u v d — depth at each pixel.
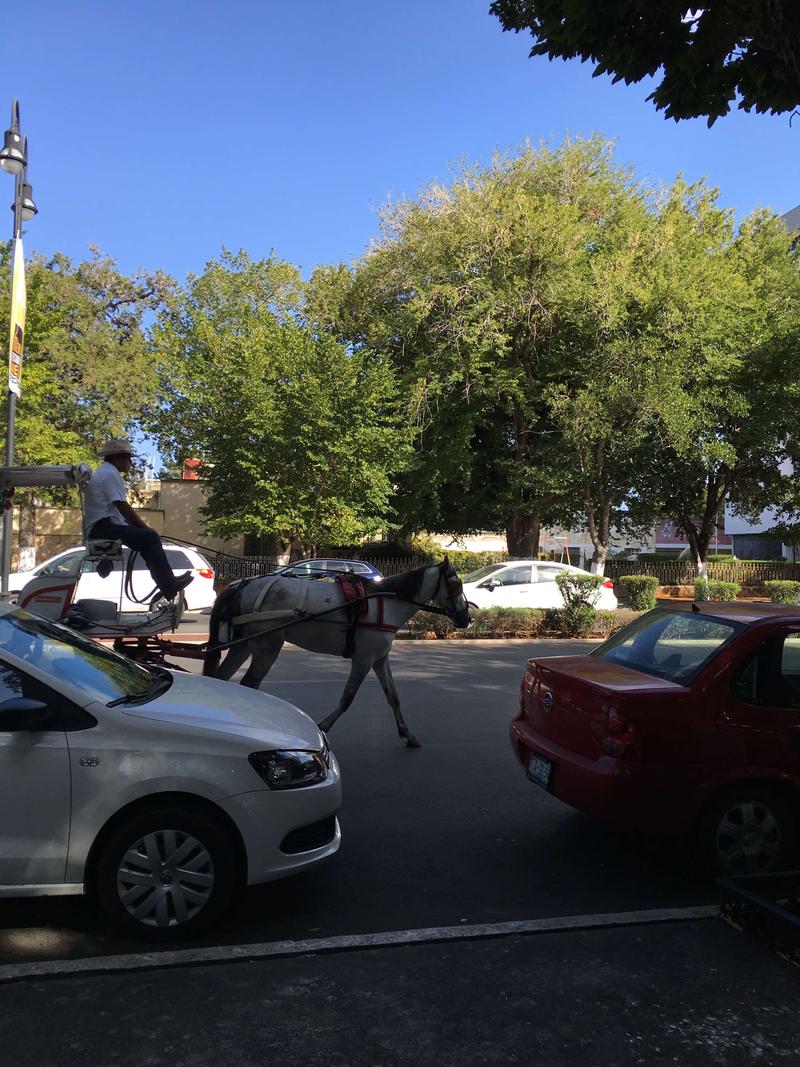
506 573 19.86
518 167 26.53
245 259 32.81
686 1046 3.13
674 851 5.43
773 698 4.80
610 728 4.71
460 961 3.81
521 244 24.31
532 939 4.06
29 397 23.78
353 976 3.65
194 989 3.51
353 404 24.45
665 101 5.60
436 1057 3.04
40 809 3.81
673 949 3.96
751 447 27.86
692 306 23.36
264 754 4.14
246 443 25.09
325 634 7.51
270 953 3.82
